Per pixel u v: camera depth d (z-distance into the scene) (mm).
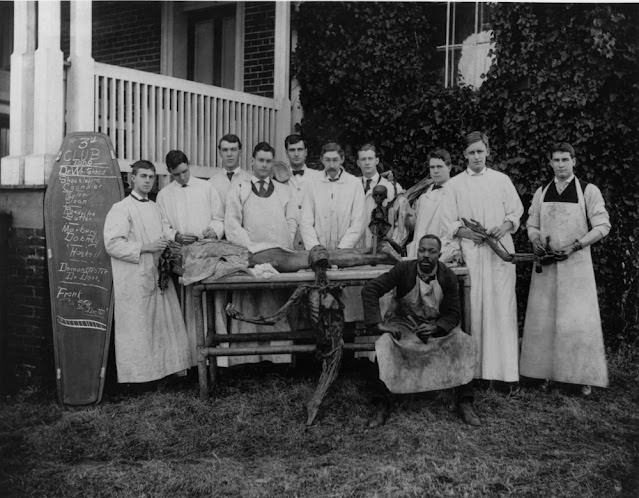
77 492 3688
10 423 4797
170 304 5363
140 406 5000
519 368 5453
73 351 5227
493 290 5168
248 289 5145
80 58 5770
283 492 3625
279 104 8047
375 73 7641
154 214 5348
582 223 5172
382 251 5121
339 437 4352
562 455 4070
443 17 7578
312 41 7980
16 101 5777
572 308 5141
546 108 6684
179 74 9422
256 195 5516
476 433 4414
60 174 5430
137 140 6367
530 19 6691
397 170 7523
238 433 4453
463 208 5281
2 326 5715
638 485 3711
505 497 3574
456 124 7168
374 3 7621
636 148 6480
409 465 3916
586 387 5203
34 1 5762
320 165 7723
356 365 5902
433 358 4539
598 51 6422
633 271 6586
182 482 3748
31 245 5594
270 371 5828
